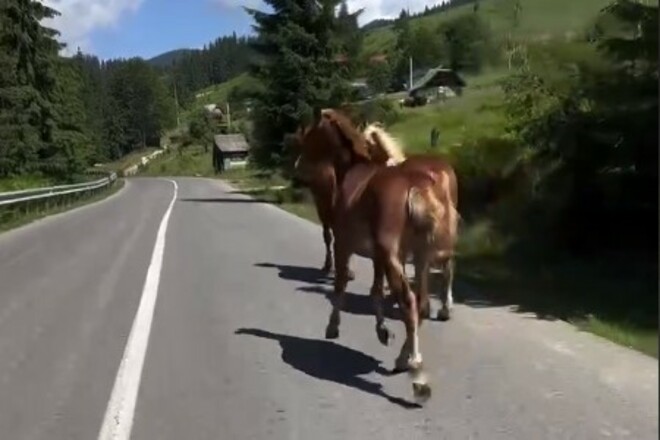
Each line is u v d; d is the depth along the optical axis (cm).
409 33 6638
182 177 9300
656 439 518
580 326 842
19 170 4244
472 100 2784
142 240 1819
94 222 2412
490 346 764
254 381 670
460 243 1426
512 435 531
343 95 3456
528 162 1416
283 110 3434
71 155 4706
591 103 1185
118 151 15100
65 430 559
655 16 1076
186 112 19238
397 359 686
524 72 1411
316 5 3478
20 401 626
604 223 1245
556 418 562
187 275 1268
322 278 1227
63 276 1278
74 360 746
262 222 2308
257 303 1023
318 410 593
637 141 1092
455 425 553
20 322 920
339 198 709
